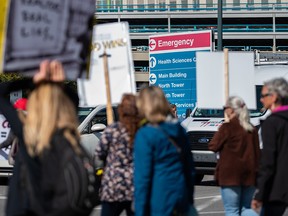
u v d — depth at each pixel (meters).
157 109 9.82
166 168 9.73
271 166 10.86
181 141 9.99
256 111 28.00
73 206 6.62
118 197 11.46
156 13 132.62
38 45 7.29
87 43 7.92
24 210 7.02
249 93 15.48
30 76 7.45
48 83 7.02
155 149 9.69
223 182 14.10
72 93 9.12
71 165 6.64
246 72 15.45
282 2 139.38
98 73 11.98
